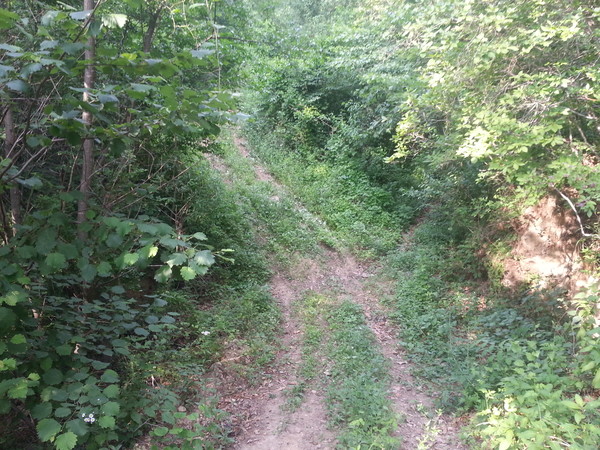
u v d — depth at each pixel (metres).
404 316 8.16
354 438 4.57
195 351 6.15
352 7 16.42
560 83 5.16
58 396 2.91
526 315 7.15
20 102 3.67
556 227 7.83
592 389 4.67
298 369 6.25
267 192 12.87
